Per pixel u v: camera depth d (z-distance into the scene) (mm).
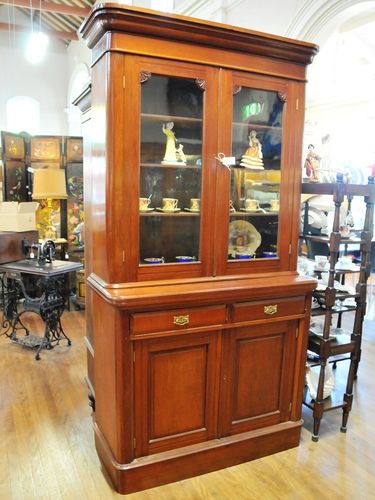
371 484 2027
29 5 6730
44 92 9195
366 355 3584
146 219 1938
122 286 1857
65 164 5238
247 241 2199
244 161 2156
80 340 3842
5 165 4895
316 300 2559
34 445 2275
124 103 1768
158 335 1873
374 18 3900
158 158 1942
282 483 2025
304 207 2598
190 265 2004
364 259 2477
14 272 3623
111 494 1925
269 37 1962
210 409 2078
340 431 2469
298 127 2168
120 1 5426
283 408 2273
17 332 4031
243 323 2055
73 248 5191
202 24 1810
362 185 2303
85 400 2760
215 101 1943
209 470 2090
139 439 1938
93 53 1970
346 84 6965
